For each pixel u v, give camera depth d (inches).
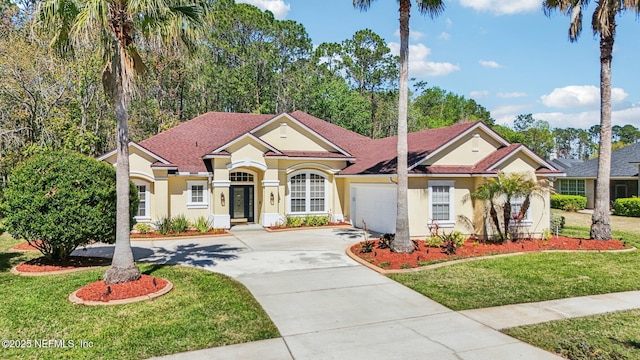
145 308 329.1
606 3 601.0
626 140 4534.9
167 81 1489.9
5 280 423.2
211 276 433.4
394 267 472.1
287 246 633.6
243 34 2006.6
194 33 397.4
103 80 410.3
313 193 913.5
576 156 4909.0
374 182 783.1
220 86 1701.5
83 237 446.0
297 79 1963.6
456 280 420.8
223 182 818.8
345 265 498.3
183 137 939.3
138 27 387.2
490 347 259.0
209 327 291.1
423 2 553.0
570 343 260.1
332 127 1124.5
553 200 1330.0
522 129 3604.8
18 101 994.1
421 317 315.9
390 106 2347.4
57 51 410.9
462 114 3216.0
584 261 507.2
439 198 664.4
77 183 445.4
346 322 305.1
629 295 373.7
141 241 685.9
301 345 263.1
